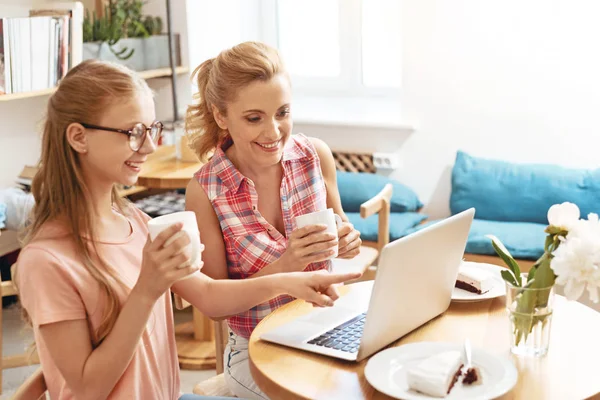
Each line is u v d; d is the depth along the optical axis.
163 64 4.43
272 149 2.02
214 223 2.12
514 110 4.05
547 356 1.67
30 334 3.64
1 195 3.49
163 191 4.61
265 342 1.77
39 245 1.54
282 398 1.56
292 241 1.87
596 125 3.90
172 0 4.47
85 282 1.55
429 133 4.24
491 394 1.46
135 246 1.71
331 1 4.93
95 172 1.60
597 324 1.83
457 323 1.85
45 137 1.59
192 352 3.41
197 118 2.20
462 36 4.07
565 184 3.82
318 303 1.81
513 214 3.90
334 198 2.30
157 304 1.74
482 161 4.06
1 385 3.06
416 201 4.24
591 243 1.56
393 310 1.67
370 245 3.94
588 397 1.50
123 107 1.55
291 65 5.14
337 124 4.41
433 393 1.47
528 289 1.63
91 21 4.41
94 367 1.52
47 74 3.56
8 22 3.36
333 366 1.65
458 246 1.80
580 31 3.84
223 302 1.90
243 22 4.97
